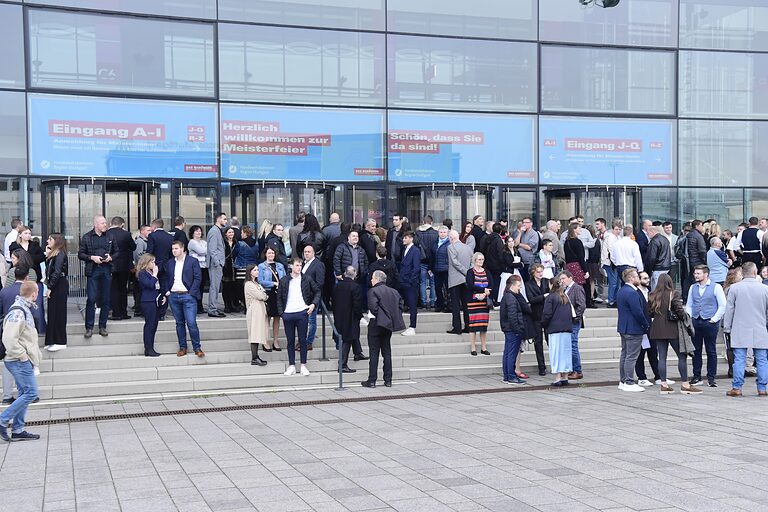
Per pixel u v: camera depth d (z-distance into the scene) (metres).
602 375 14.11
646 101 21.08
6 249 15.16
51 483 7.32
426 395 12.25
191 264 13.32
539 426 9.73
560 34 20.58
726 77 21.47
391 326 12.86
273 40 18.86
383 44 19.55
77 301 17.03
